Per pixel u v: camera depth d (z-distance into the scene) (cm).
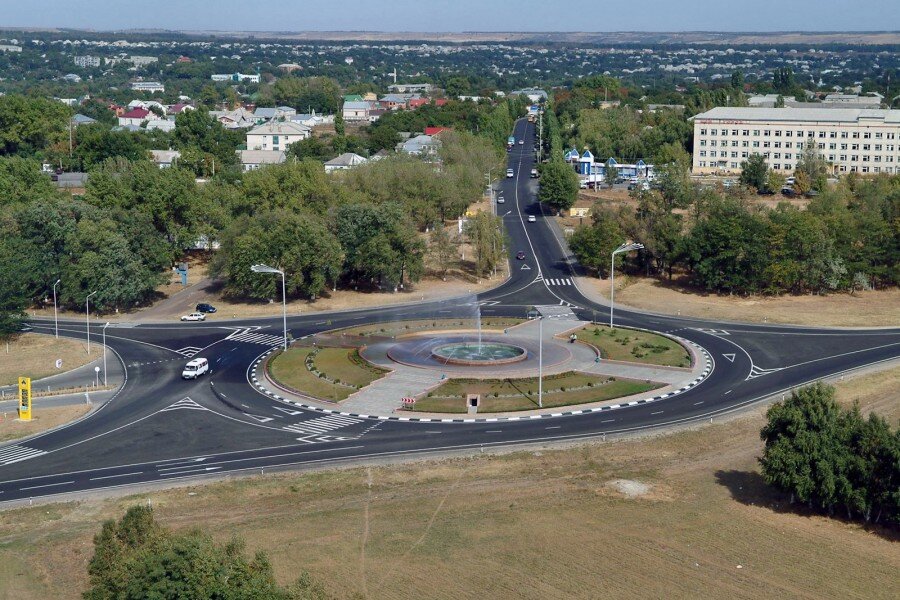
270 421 15238
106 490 12606
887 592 9931
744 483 12712
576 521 11612
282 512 11919
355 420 15212
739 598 9844
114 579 8894
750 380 17062
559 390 16488
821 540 11088
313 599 8819
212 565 8700
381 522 11625
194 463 13500
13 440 14512
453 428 14812
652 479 12850
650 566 10506
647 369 17688
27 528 11494
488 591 10025
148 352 19325
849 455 11512
